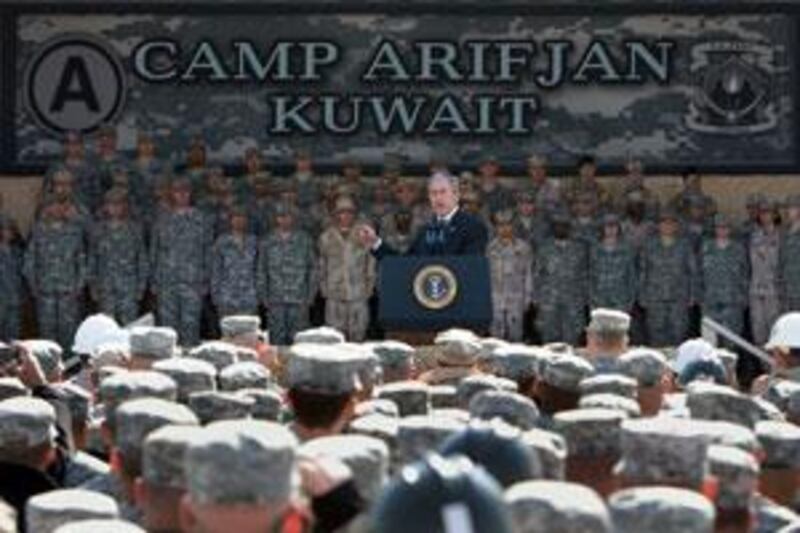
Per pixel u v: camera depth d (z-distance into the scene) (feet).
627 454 33.91
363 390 47.52
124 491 37.63
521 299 151.94
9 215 159.33
